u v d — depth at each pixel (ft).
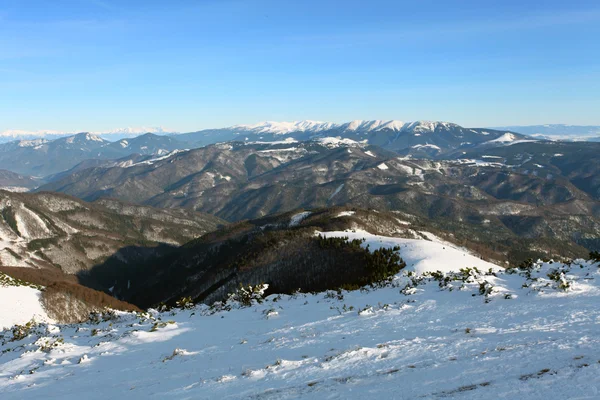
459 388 28.17
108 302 198.70
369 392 29.91
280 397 31.60
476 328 43.93
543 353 32.65
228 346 52.11
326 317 62.75
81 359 54.80
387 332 47.70
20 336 79.46
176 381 40.27
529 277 69.67
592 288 56.18
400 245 225.15
